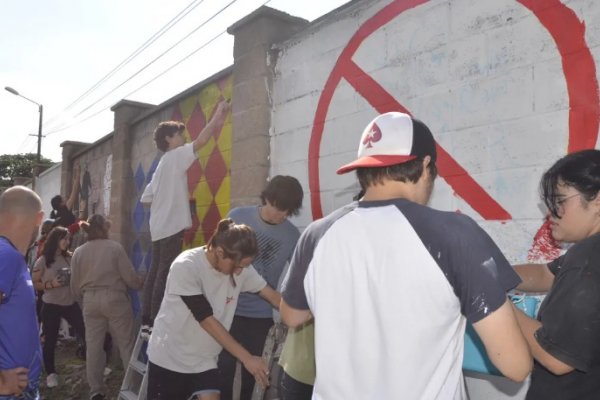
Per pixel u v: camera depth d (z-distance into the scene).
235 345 2.79
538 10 2.31
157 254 4.50
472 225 1.37
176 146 4.53
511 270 1.38
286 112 3.85
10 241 2.53
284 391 2.78
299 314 1.63
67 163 9.80
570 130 2.18
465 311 1.32
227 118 4.55
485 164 2.50
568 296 1.42
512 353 1.29
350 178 3.27
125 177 6.77
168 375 2.95
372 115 3.13
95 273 4.98
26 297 2.46
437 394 1.34
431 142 1.50
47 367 5.61
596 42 2.11
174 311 2.93
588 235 1.62
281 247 3.45
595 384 1.48
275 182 3.32
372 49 3.14
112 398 5.07
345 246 1.45
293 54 3.79
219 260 2.80
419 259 1.33
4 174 52.47
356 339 1.41
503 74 2.44
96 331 5.03
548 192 1.68
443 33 2.72
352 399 1.41
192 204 5.09
